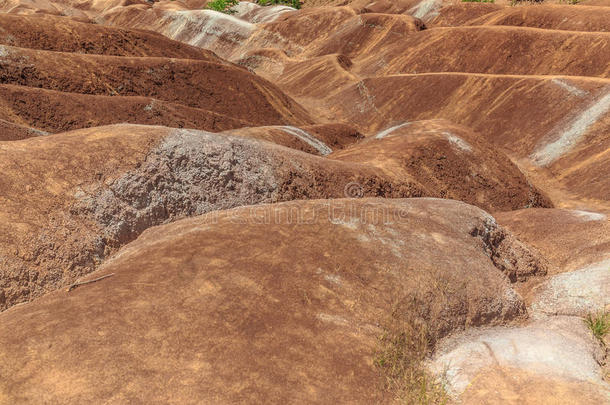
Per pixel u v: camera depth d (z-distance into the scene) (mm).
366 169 19188
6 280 8773
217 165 14070
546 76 42000
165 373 5023
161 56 48188
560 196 30547
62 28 43969
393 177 19734
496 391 5719
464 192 22609
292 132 29406
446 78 47938
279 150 16672
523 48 51156
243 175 14578
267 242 8133
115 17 103312
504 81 43625
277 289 6828
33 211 10070
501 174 24516
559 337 7125
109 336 5461
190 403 4688
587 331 7914
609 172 30078
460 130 27125
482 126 41781
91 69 37000
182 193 13000
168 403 4652
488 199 23172
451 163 23344
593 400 5527
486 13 71750
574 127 35781
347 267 7637
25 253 9273
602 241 12938
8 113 26625
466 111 44156
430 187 21672
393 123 47906
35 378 4801
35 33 42156
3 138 18859
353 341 6129
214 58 53969
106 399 4602
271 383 5133
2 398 4523
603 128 34031
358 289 7203
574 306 9273
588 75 45188
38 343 5297
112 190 11555
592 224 14328
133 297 6336
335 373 5531
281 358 5547
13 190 10273
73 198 10828
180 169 13266
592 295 9359
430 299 7383
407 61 59344
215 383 4988
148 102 32531
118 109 30984
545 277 11297
